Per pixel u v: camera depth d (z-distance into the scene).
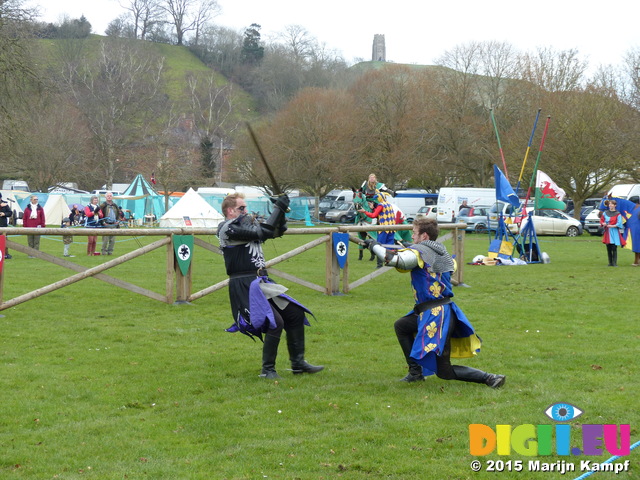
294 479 4.59
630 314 10.57
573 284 14.36
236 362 7.67
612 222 18.09
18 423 5.61
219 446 5.18
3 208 19.44
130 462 4.86
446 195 40.91
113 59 71.38
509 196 18.80
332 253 12.60
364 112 54.41
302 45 94.81
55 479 4.56
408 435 5.37
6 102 29.58
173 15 109.44
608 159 37.47
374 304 11.59
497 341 8.68
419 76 56.56
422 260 6.35
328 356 7.99
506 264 18.70
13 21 28.55
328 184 56.31
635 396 6.31
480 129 50.78
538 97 43.62
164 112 71.19
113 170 60.44
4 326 9.30
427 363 6.51
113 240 20.55
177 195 54.62
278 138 52.00
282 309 6.96
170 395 6.43
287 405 6.12
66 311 10.59
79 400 6.24
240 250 6.84
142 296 12.23
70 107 59.53
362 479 4.60
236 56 107.00
